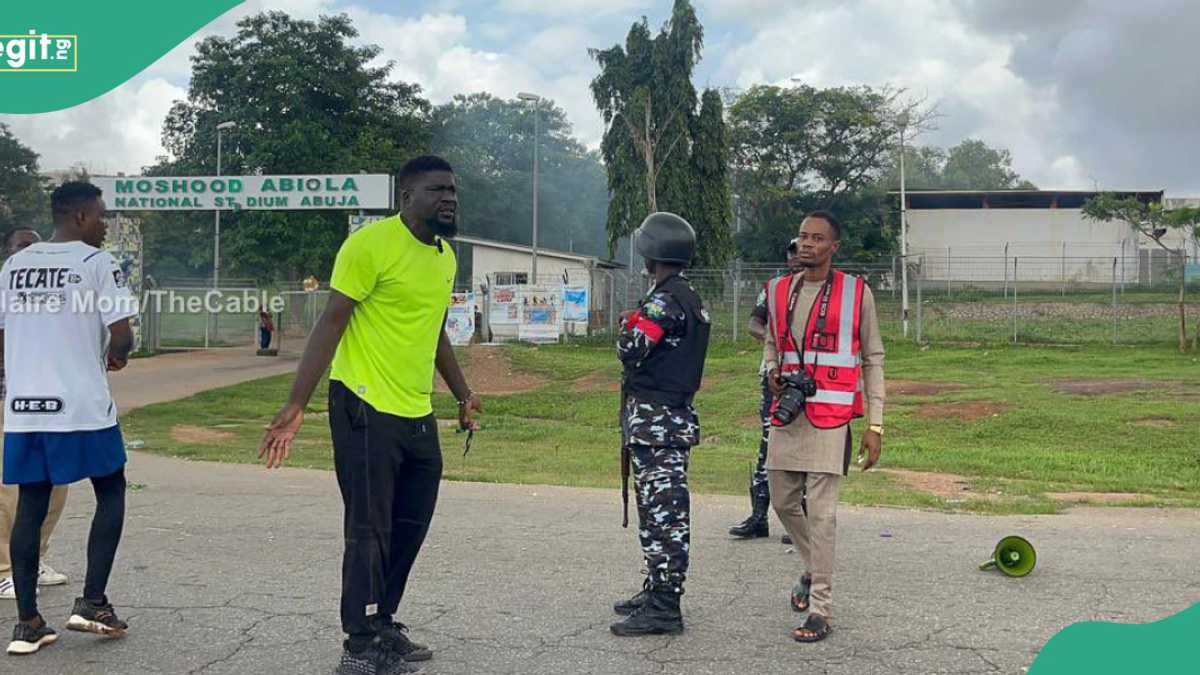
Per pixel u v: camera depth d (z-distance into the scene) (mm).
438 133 73188
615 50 42594
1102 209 45688
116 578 6078
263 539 7234
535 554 6766
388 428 4402
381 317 4395
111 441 4926
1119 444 14203
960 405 18156
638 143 41531
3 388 5184
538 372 27000
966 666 4586
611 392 22578
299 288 44156
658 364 5078
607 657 4707
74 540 7109
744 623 5238
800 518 5285
